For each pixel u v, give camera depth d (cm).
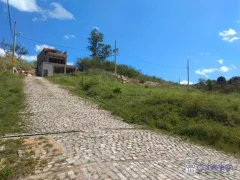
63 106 1499
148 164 612
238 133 1024
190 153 769
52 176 525
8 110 1243
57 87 2469
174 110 1302
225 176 579
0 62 4069
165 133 1031
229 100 1730
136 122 1191
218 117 1214
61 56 5312
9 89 1859
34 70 5538
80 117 1224
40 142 764
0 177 519
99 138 841
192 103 1302
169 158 687
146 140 864
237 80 5428
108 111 1441
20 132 903
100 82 2473
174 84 4662
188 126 1075
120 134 923
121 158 648
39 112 1284
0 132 889
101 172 540
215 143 936
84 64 5006
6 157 638
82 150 696
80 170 549
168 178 525
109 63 5028
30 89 2148
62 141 783
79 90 2275
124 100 1697
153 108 1342
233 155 835
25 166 580
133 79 4188
